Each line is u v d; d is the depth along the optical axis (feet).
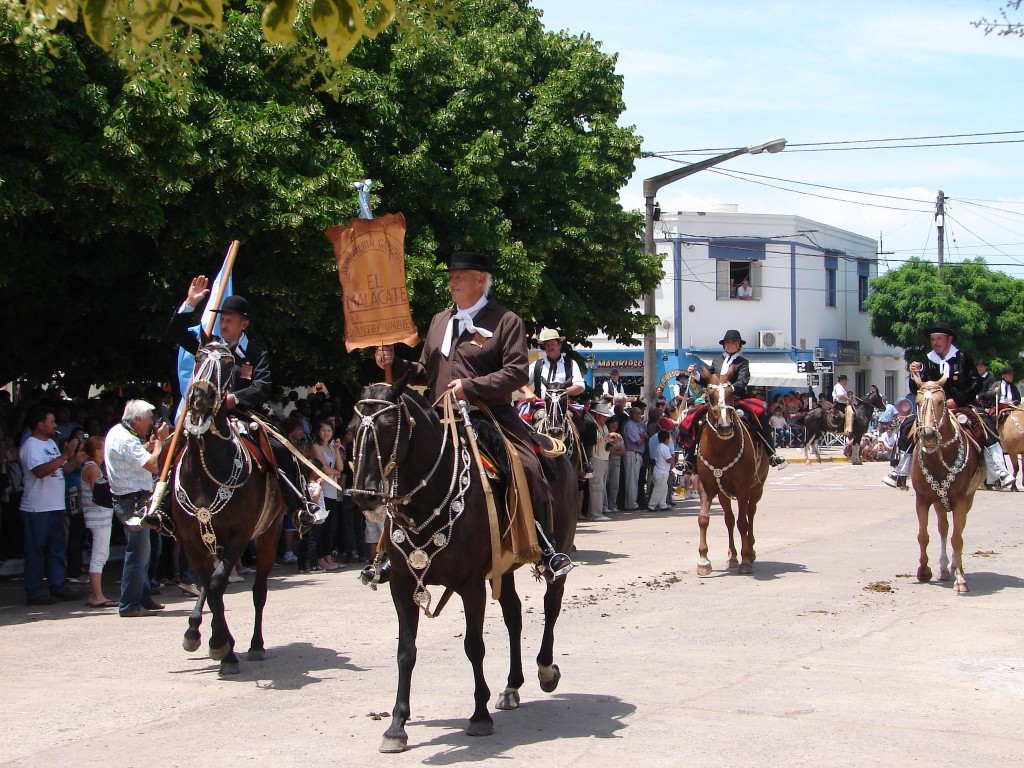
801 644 30.30
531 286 59.62
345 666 28.45
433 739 21.70
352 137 53.57
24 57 35.88
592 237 70.03
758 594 38.70
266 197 45.39
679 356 140.56
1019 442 76.54
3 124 38.22
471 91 60.85
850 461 119.14
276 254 47.21
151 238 47.47
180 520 27.99
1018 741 21.29
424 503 21.03
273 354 55.72
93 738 22.07
